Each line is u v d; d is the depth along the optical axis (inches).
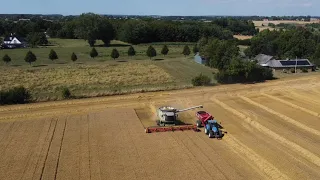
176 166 1024.2
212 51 2957.7
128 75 2541.8
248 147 1179.9
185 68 2896.2
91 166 1021.8
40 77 2433.6
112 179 942.4
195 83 2208.4
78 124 1411.2
